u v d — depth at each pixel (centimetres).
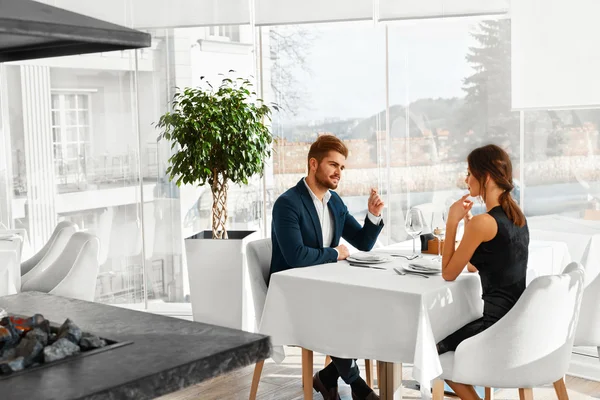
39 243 591
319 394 400
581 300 320
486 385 285
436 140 513
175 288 587
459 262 303
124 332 218
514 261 300
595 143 439
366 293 300
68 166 589
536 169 466
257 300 367
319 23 527
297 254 352
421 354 282
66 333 201
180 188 577
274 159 563
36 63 577
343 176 548
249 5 538
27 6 225
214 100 485
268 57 558
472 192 317
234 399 397
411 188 526
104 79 581
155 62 571
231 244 476
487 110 492
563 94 432
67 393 165
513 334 277
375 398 362
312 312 319
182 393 408
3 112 578
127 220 591
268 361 465
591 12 417
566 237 455
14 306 257
